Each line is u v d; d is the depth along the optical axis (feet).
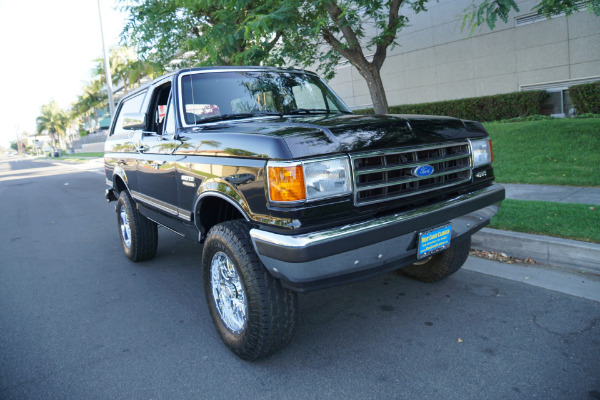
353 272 8.65
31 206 38.14
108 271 17.07
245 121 11.68
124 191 17.57
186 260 17.92
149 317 12.59
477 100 46.01
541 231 14.60
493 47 45.37
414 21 51.42
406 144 9.21
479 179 11.02
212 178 9.93
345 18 24.18
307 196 7.95
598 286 11.97
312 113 13.24
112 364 10.07
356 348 10.02
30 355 10.73
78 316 12.94
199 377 9.32
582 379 8.23
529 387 8.11
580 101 38.42
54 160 167.63
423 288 13.06
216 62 26.27
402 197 9.21
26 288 15.70
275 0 23.97
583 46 39.24
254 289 8.87
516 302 11.57
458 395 8.05
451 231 10.09
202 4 27.76
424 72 51.85
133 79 109.19
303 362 9.61
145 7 32.94
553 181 22.89
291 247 7.76
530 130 31.89
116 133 18.19
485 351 9.44
